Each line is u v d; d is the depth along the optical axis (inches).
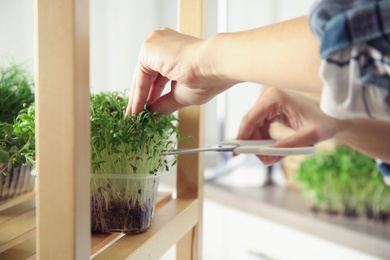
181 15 40.0
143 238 34.1
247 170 120.4
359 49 23.4
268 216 100.3
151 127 34.8
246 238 108.4
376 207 90.7
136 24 123.2
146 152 34.9
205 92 33.4
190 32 39.9
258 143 46.0
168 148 38.8
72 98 25.0
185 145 42.0
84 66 25.6
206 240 119.3
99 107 35.8
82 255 26.4
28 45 109.4
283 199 108.0
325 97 24.8
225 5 125.4
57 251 26.0
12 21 109.3
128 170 34.5
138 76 35.0
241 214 109.3
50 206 25.9
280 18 123.8
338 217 93.4
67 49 24.8
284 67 26.7
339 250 89.4
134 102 35.5
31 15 109.4
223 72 30.3
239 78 29.9
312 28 24.7
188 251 43.0
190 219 41.1
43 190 25.9
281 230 100.6
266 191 116.0
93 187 34.9
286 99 46.9
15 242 32.9
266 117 48.3
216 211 116.3
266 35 27.8
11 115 48.3
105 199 34.9
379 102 23.8
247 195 110.5
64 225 25.8
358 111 24.5
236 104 135.0
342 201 92.3
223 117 136.5
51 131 25.4
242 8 128.6
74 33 24.7
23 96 49.1
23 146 35.7
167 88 79.2
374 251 81.6
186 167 42.6
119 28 121.8
